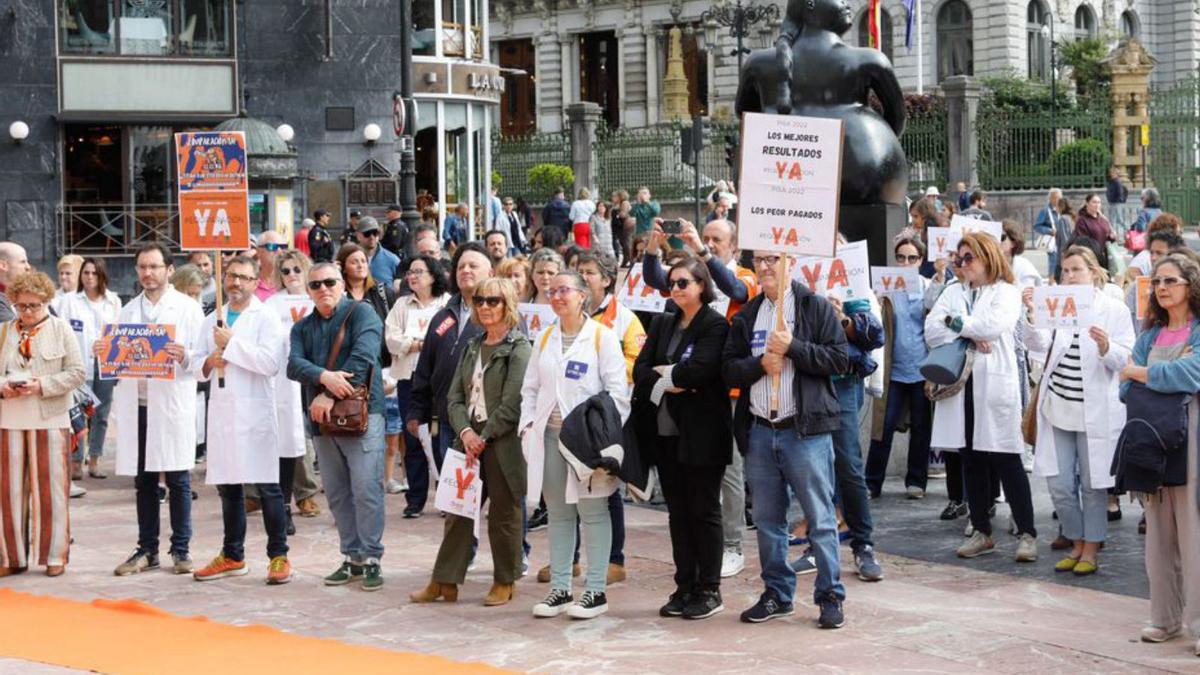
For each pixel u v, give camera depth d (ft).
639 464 30.30
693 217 149.28
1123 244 110.52
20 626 30.07
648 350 30.63
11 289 35.12
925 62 189.06
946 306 35.47
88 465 50.06
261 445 33.53
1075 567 33.81
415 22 119.96
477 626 29.89
